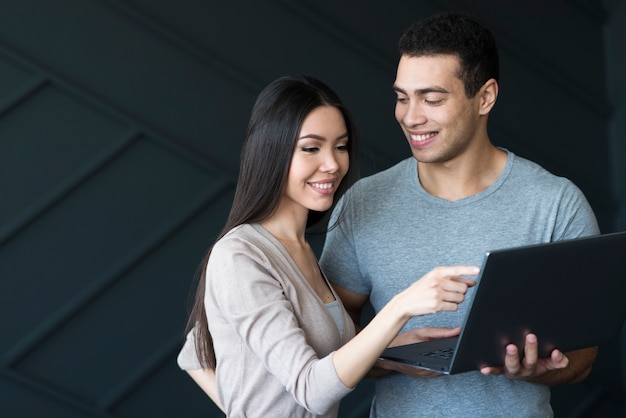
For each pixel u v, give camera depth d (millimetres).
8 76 2961
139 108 3076
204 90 3139
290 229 1656
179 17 3109
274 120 1561
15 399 3020
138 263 3109
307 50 3240
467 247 1731
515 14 3459
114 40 3045
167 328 3146
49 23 2986
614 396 3564
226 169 3170
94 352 3086
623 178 3574
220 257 1533
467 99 1662
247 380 1534
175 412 3164
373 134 3312
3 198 2977
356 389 3297
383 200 1816
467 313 1386
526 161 1784
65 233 3041
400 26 3324
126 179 3086
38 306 3025
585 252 1440
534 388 1742
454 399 1718
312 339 1565
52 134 3008
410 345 1650
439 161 1695
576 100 3541
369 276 1810
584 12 3545
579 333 1574
